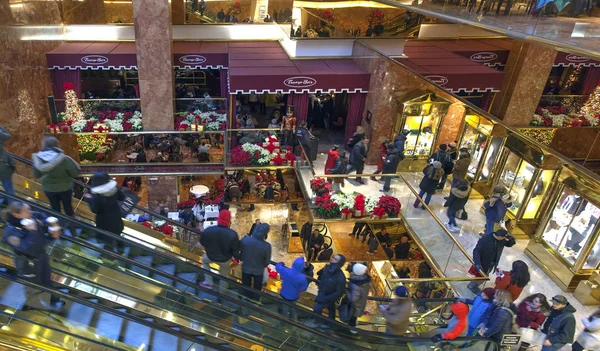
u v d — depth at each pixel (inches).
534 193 332.8
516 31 264.7
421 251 410.3
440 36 527.2
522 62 289.6
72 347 207.6
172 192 644.7
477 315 245.3
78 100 613.0
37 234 204.2
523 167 338.0
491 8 311.3
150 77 587.5
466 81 370.0
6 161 267.0
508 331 233.6
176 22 759.7
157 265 266.8
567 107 236.7
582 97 224.1
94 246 239.1
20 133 547.5
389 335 242.4
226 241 242.5
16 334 199.2
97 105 621.6
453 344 240.4
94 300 229.6
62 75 645.3
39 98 602.5
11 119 526.6
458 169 401.4
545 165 301.9
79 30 720.3
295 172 569.3
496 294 239.5
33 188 314.2
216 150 634.2
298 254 572.7
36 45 599.5
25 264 207.8
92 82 762.2
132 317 207.6
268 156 575.8
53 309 210.7
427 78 448.1
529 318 251.9
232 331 248.4
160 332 230.2
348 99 728.3
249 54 705.6
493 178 370.6
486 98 348.5
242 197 564.4
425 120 490.0
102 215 257.6
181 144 629.9
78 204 314.0
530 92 277.9
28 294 208.2
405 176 498.6
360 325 283.9
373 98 586.9
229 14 770.8
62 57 629.3
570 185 287.6
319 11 669.3
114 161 609.0
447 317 302.7
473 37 417.7
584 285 295.0
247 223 626.2
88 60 638.5
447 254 370.0
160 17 558.3
